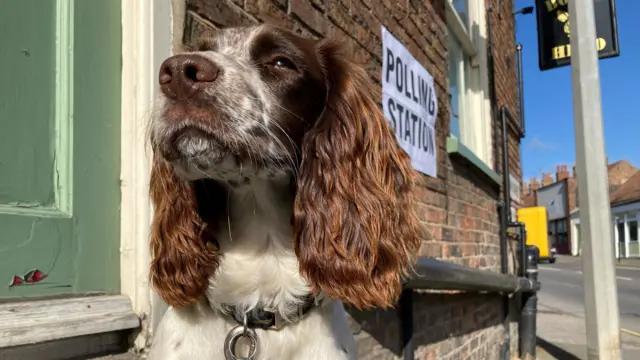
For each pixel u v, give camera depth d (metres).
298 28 2.69
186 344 1.82
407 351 3.45
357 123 2.00
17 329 1.51
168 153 1.55
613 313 4.42
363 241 1.87
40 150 1.68
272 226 1.86
